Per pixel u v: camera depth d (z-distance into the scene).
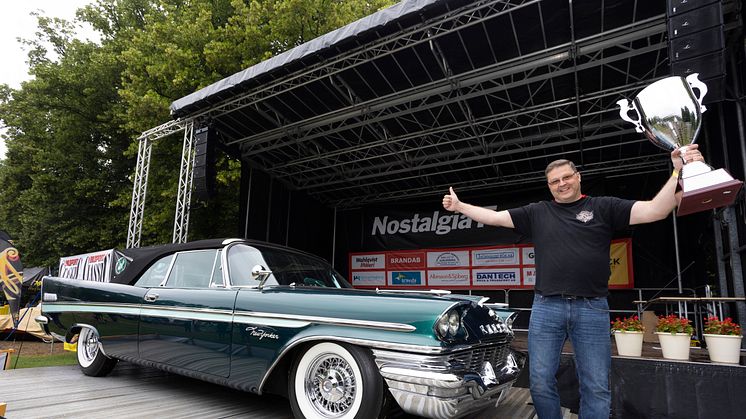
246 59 10.05
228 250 3.23
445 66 5.86
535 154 8.33
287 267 3.30
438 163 8.49
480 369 2.41
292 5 9.28
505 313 2.99
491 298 9.12
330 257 11.12
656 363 3.48
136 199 7.99
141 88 10.74
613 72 5.96
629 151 7.97
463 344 2.26
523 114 6.89
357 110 6.98
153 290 3.40
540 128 7.44
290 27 9.75
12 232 17.06
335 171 9.56
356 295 2.55
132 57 10.55
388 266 10.36
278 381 2.76
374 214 10.74
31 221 15.12
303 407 2.50
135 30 13.28
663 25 4.84
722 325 3.47
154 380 3.77
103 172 14.66
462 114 7.17
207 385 3.62
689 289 7.42
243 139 8.16
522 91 6.48
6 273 6.09
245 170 8.84
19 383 3.54
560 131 7.30
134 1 13.95
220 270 3.15
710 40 3.67
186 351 3.03
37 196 14.41
